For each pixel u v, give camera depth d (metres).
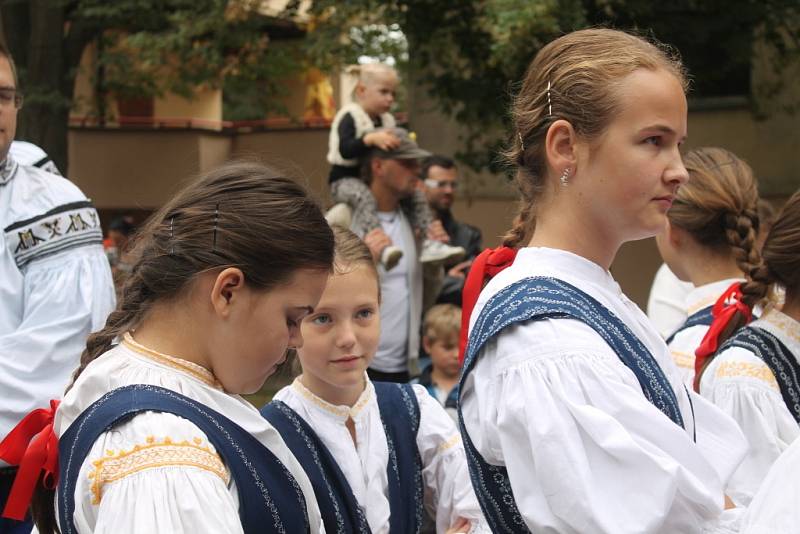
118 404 1.40
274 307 1.45
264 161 1.67
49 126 9.87
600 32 1.65
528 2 6.68
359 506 2.15
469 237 5.54
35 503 1.55
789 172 8.77
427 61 8.41
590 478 1.43
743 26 7.86
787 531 1.48
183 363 1.46
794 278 2.21
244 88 11.45
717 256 2.56
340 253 2.17
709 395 2.21
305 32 10.77
